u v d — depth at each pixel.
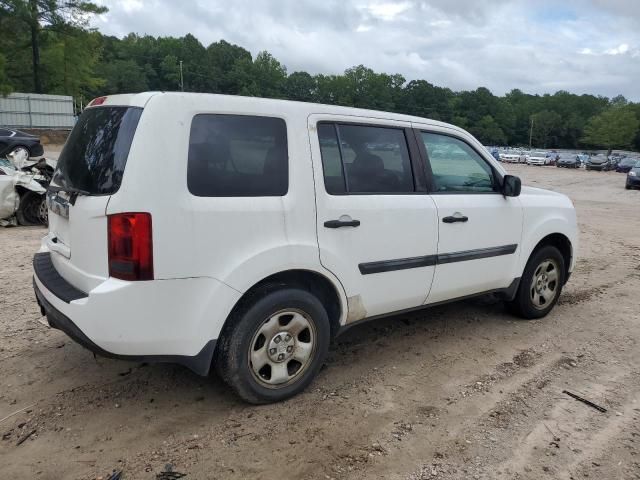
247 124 3.33
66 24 43.16
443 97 134.50
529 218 5.04
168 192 2.99
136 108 3.08
